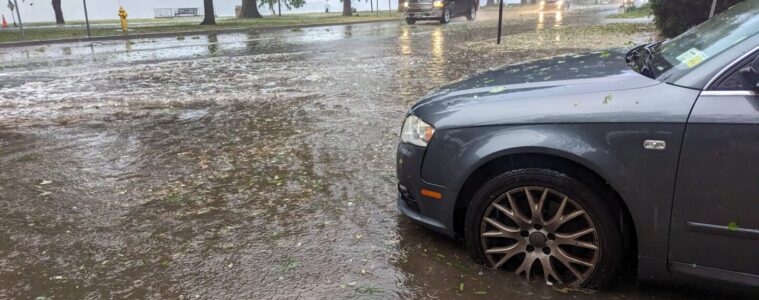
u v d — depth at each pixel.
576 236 2.86
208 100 8.44
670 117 2.54
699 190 2.53
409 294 2.99
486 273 3.14
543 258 2.96
